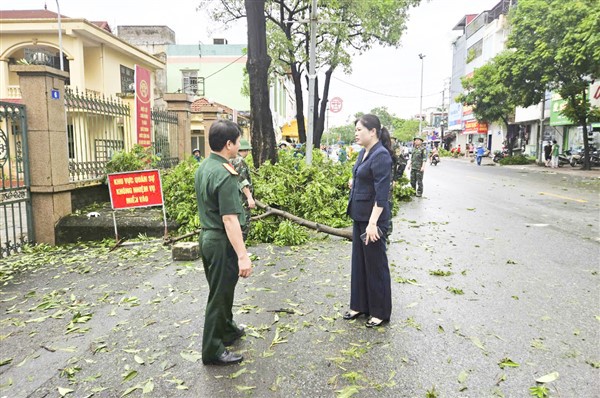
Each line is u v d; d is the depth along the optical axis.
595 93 24.84
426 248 6.88
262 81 9.85
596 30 16.58
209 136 3.30
